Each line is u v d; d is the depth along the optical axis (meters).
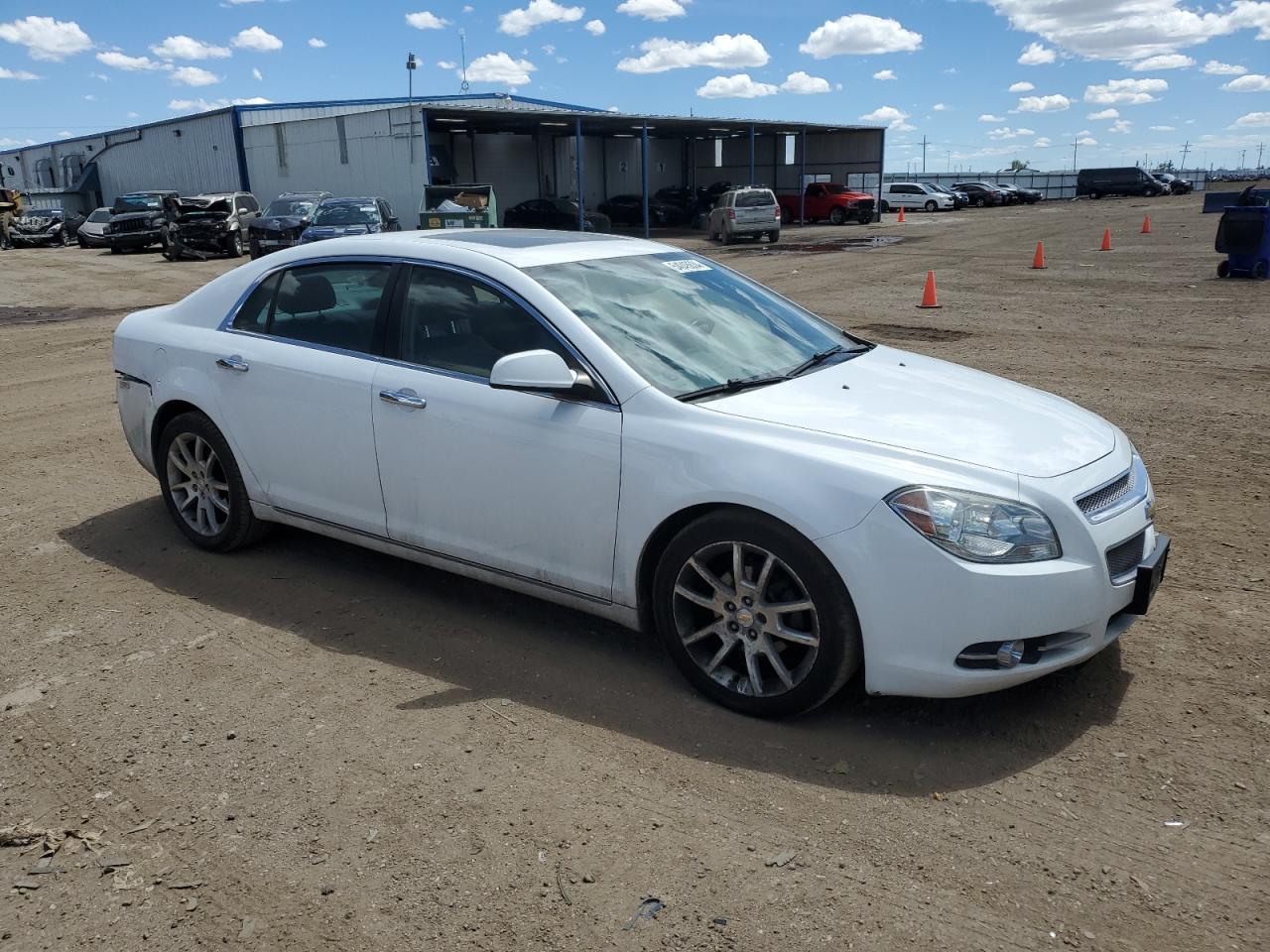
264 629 4.19
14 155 56.47
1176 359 9.88
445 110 32.25
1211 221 34.59
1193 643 3.94
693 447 3.40
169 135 42.72
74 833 2.87
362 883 2.65
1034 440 3.46
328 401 4.31
